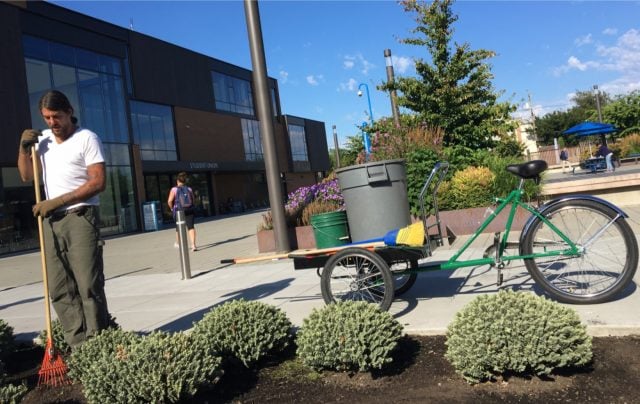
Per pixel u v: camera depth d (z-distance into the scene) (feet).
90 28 77.00
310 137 169.37
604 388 9.37
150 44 98.48
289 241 31.68
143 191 83.87
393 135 36.27
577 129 92.99
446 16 46.39
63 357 14.10
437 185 16.16
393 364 11.40
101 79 78.69
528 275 17.69
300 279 22.58
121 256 44.45
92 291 12.91
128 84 92.63
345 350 10.79
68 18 73.05
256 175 143.33
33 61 67.97
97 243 13.05
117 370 10.30
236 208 127.65
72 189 13.16
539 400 9.26
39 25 68.64
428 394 9.98
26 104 64.75
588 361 10.03
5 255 59.98
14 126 63.21
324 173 181.47
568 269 14.62
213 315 12.59
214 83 121.70
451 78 45.73
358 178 15.99
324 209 32.55
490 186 30.53
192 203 41.34
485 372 9.93
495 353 9.73
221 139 120.88
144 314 19.72
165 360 10.38
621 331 11.52
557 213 14.38
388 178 15.96
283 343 12.77
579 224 14.23
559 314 9.98
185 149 107.96
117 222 77.77
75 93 73.77
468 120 46.32
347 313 11.34
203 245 45.52
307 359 11.27
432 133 37.37
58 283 13.15
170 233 68.23
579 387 9.49
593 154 101.24
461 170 33.99
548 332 9.63
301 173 166.20
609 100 244.22
